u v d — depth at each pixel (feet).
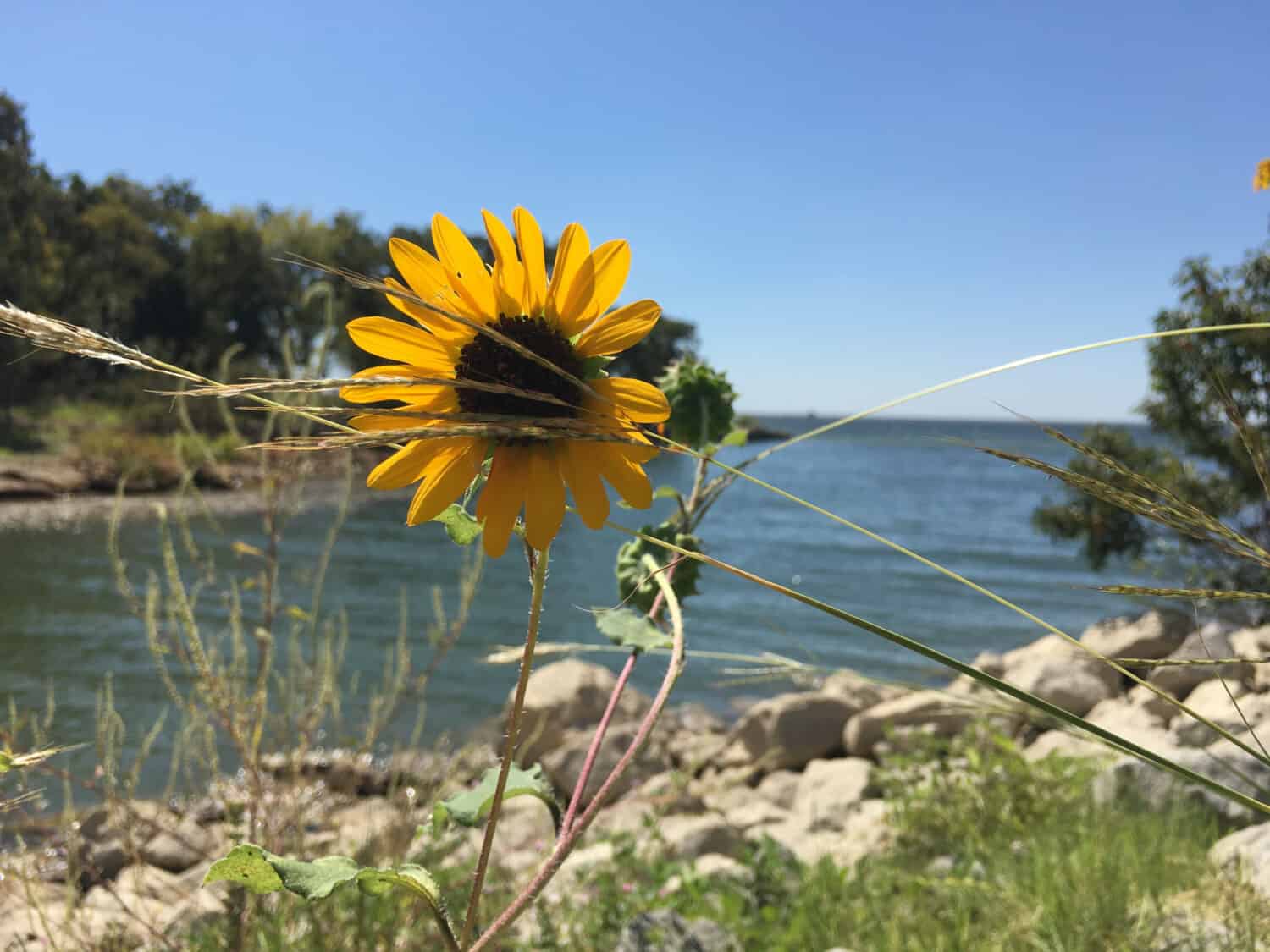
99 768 9.14
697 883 10.72
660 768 24.82
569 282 3.37
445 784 10.96
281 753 9.82
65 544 60.80
